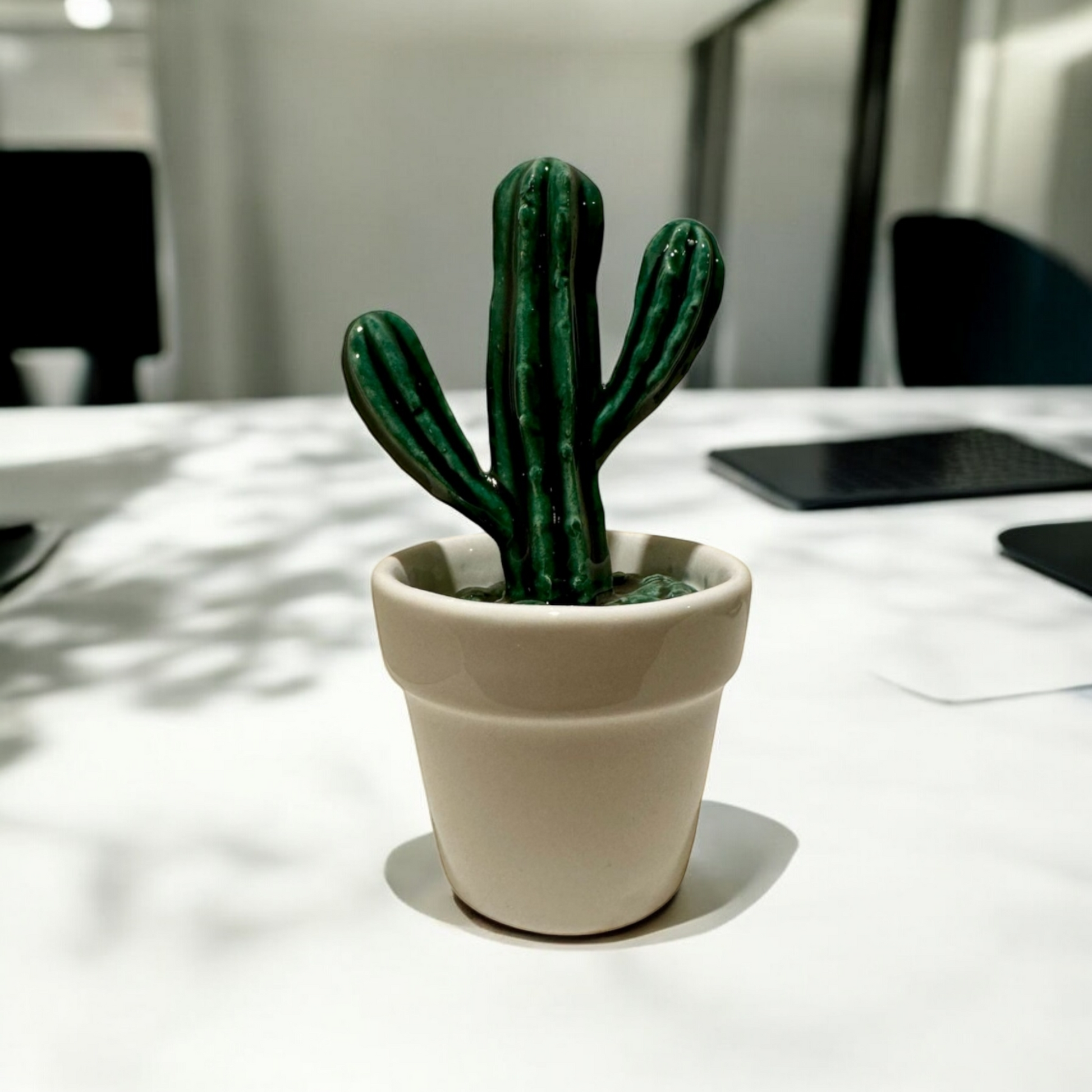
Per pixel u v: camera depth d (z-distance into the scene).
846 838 0.31
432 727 0.25
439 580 0.27
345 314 1.79
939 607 0.49
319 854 0.30
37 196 1.05
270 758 0.35
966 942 0.26
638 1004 0.24
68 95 1.64
